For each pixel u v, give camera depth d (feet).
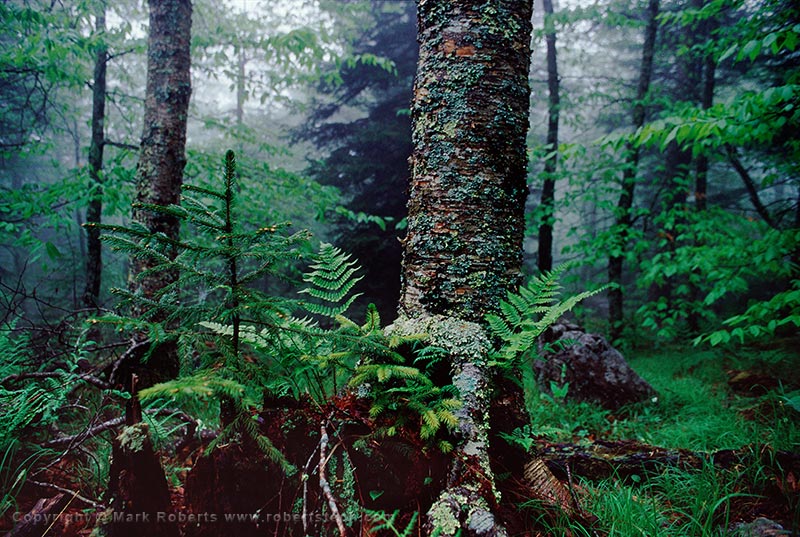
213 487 5.83
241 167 19.12
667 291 34.88
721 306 36.19
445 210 7.33
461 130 7.38
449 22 7.59
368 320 6.90
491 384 6.79
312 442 6.02
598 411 13.62
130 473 5.60
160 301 6.01
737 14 30.30
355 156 32.96
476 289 7.18
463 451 5.56
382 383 6.40
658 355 23.80
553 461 8.13
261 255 5.57
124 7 20.22
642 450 8.57
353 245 28.73
